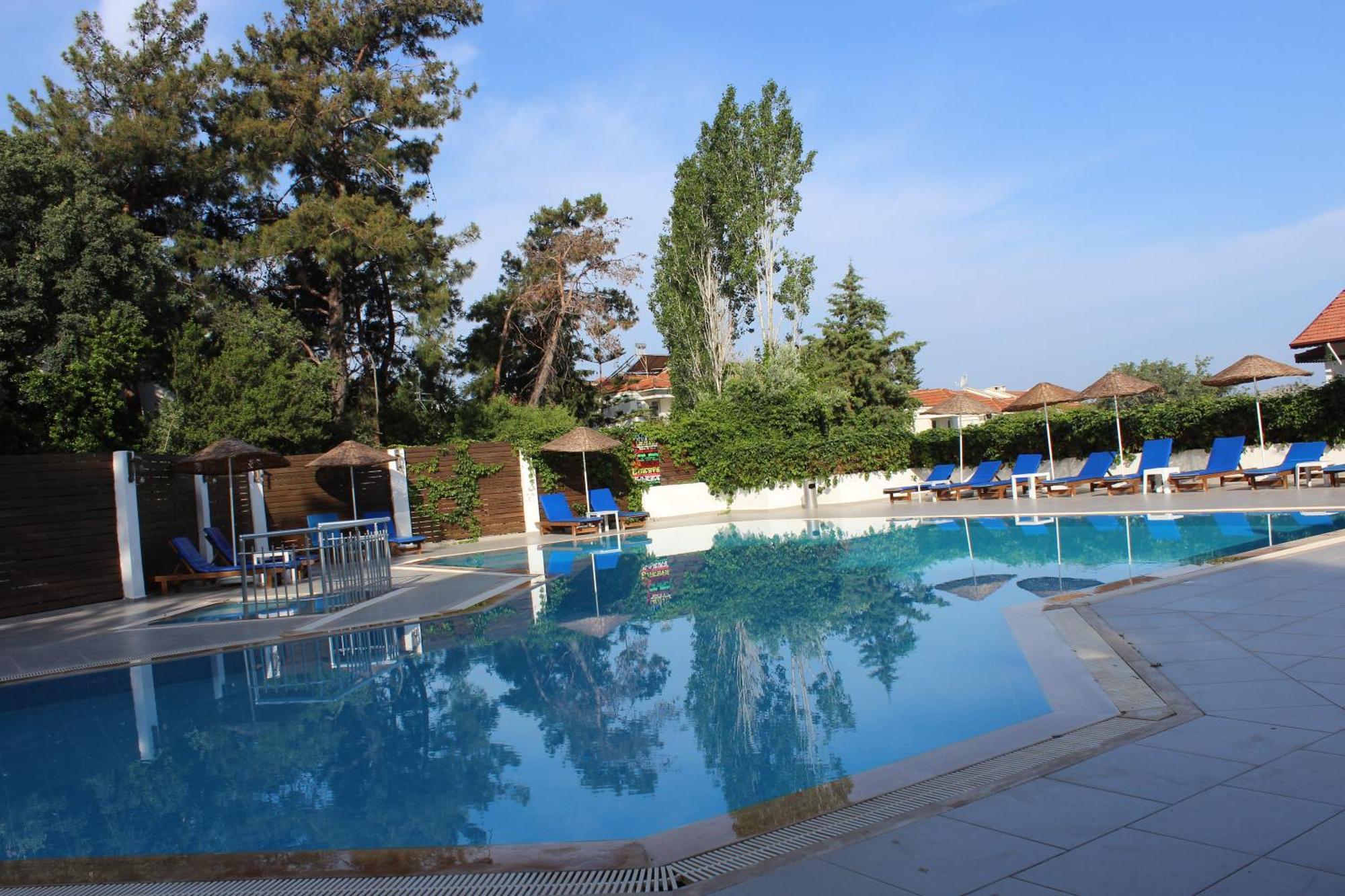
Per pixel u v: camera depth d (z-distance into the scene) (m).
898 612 8.48
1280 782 3.45
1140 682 5.14
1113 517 15.17
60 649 9.22
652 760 4.85
